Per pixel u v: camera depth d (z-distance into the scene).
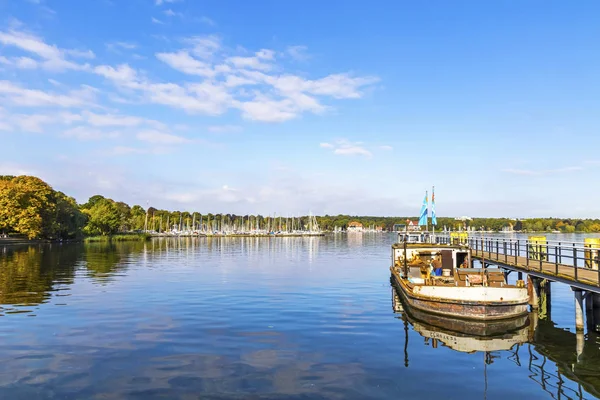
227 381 12.20
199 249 88.44
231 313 21.36
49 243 94.19
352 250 86.38
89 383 12.00
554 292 30.56
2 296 26.22
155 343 15.91
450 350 15.42
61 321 19.44
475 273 22.34
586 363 14.09
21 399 10.93
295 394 11.32
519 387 11.97
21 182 93.31
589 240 24.20
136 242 114.31
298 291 28.67
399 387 11.88
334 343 16.12
